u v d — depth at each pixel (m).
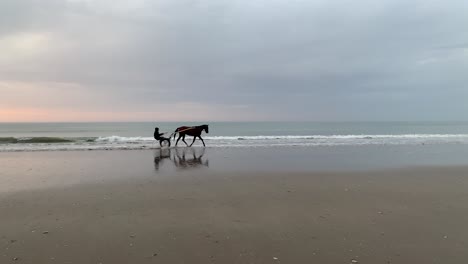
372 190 8.10
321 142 22.64
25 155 14.43
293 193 7.77
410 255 4.46
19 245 4.74
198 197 7.38
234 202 7.00
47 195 7.49
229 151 16.41
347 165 11.85
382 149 17.77
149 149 17.23
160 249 4.63
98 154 14.89
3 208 6.49
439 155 15.01
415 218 5.98
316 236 5.12
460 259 4.35
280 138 26.44
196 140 23.89
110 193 7.69
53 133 39.97
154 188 8.20
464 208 6.61
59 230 5.34
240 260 4.31
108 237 5.05
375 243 4.85
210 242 4.88
